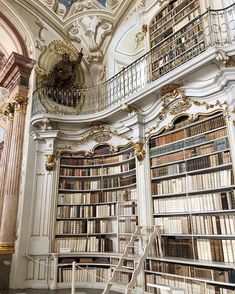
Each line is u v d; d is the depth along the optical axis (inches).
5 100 339.0
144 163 236.5
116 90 304.8
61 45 346.3
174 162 214.2
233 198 169.8
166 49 257.6
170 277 181.2
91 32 354.6
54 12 337.7
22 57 305.9
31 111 289.4
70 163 281.9
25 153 275.1
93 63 364.8
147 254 185.0
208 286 157.2
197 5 241.8
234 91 177.9
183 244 189.8
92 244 249.4
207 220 179.6
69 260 241.6
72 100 321.7
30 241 245.3
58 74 317.4
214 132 193.2
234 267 145.3
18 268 235.8
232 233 164.2
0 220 272.4
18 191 267.6
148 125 246.2
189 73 203.9
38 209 257.1
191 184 197.3
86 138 287.4
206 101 203.5
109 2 330.6
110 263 231.5
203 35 219.9
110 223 255.8
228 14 223.0
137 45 320.2
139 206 227.9
